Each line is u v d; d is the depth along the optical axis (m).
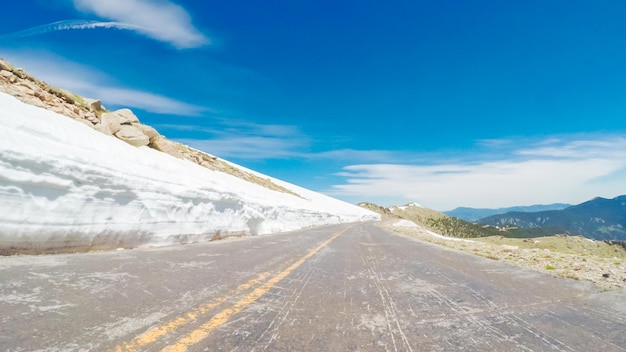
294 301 4.24
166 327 2.96
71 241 6.76
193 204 12.05
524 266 8.55
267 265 7.01
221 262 7.01
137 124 20.97
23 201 5.87
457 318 3.82
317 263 7.81
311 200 75.12
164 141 23.17
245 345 2.72
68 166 6.84
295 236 18.31
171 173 12.30
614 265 8.42
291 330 3.16
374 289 5.23
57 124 9.19
